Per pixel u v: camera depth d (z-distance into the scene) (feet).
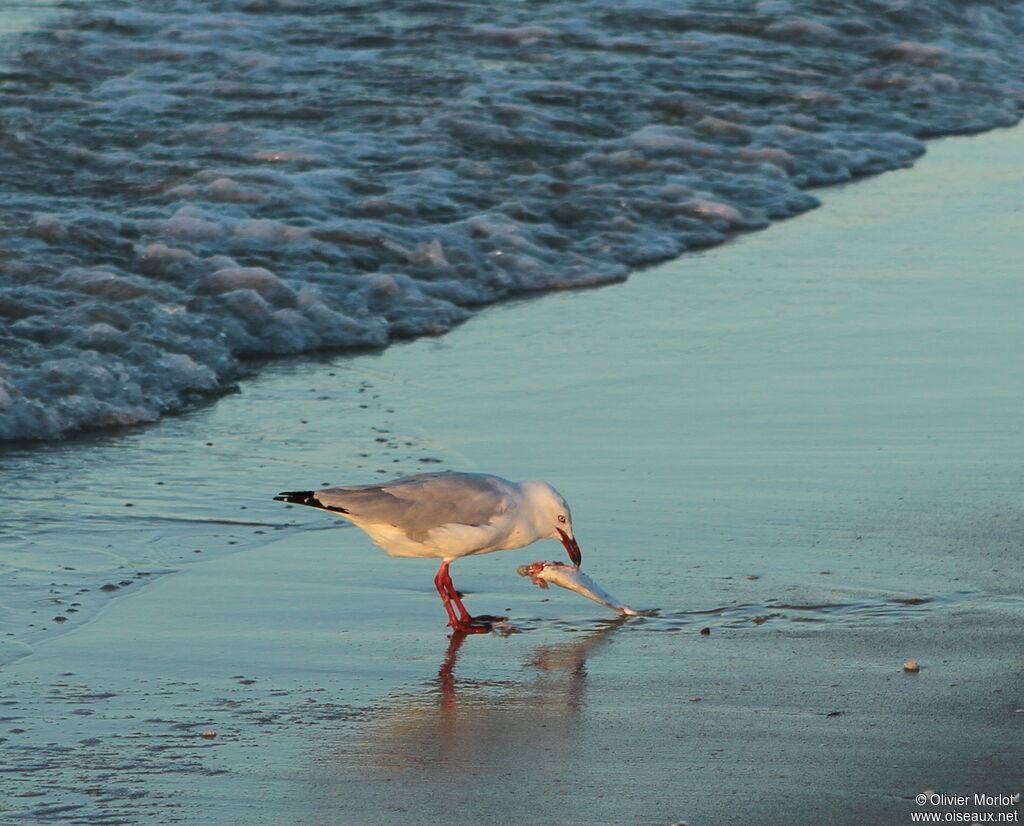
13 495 40.22
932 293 60.85
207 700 28.27
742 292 62.03
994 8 123.65
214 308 57.11
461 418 47.09
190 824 23.26
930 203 77.30
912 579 33.99
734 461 42.22
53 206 69.21
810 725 26.81
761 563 35.04
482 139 83.97
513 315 59.77
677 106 92.58
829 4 118.93
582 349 54.80
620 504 38.93
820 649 30.42
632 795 24.14
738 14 115.34
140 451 44.29
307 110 87.66
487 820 23.32
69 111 86.22
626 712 27.63
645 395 48.80
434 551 32.45
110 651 30.58
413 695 28.63
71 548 36.52
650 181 79.15
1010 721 26.84
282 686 29.01
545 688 28.89
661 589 33.73
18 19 106.11
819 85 101.14
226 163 77.66
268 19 109.50
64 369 49.44
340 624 32.35
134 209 69.51
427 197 73.20
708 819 23.24
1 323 53.72
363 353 55.16
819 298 60.75
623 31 110.11
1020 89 104.32
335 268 63.67
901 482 40.32
